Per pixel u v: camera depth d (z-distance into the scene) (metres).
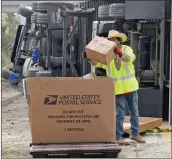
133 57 7.37
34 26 17.86
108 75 7.40
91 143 6.59
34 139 6.55
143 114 10.00
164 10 9.68
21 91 16.28
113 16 9.95
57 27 14.44
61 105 6.53
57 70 15.02
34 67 16.08
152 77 10.16
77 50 14.30
